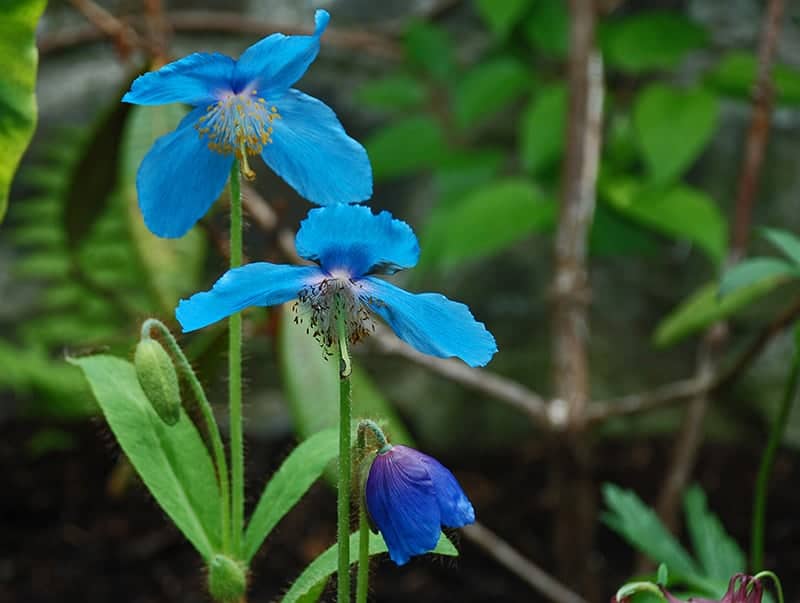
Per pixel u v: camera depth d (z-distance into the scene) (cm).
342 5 230
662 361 217
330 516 200
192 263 131
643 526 121
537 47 197
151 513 203
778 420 115
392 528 89
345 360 90
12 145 105
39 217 222
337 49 228
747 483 203
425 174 226
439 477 90
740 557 122
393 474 89
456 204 189
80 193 126
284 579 183
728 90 171
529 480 208
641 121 163
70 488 210
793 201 208
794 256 110
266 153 95
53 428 222
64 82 233
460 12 226
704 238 165
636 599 113
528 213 170
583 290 153
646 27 175
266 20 230
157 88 92
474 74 190
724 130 210
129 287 198
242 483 98
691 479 204
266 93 94
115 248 191
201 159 95
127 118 119
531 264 218
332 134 95
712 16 210
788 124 208
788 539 188
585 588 168
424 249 185
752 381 210
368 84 202
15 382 202
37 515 202
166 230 96
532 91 202
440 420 217
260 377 226
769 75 149
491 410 217
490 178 191
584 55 159
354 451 92
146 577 186
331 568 95
